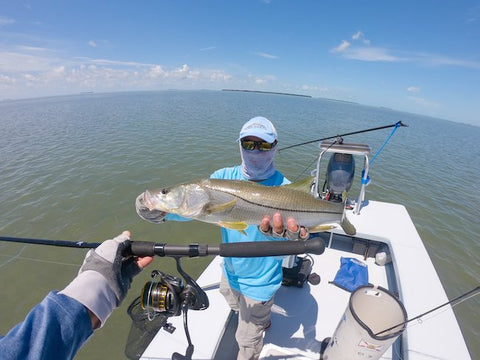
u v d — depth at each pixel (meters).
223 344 3.06
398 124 4.23
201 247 1.93
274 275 2.55
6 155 14.73
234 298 2.99
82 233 8.00
